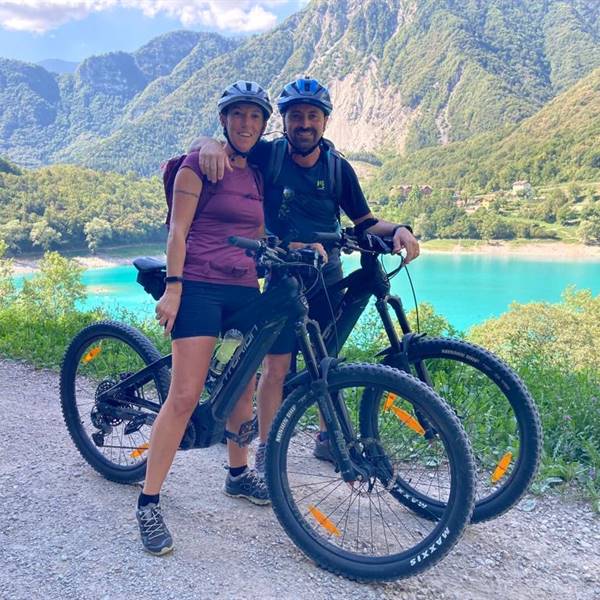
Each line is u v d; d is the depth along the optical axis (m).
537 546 2.95
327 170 3.27
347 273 3.55
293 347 3.35
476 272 116.69
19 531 2.97
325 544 2.72
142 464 3.42
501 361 2.90
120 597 2.47
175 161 2.98
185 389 2.84
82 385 5.15
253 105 2.87
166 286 2.82
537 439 2.79
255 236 3.04
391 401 3.06
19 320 8.51
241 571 2.67
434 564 2.49
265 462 2.79
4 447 4.05
